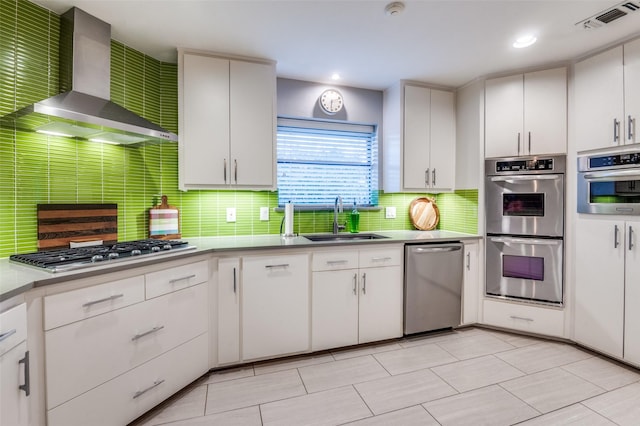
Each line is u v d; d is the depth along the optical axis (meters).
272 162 2.52
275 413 1.71
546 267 2.60
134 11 1.85
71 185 1.93
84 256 1.55
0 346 1.07
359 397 1.85
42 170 1.80
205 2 1.78
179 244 2.02
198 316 1.97
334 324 2.40
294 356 2.38
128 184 2.27
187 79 2.30
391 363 2.26
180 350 1.84
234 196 2.74
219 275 2.10
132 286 1.57
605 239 2.28
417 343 2.60
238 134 2.42
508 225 2.76
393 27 2.06
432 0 1.79
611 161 2.22
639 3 1.79
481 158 2.86
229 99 2.39
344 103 3.10
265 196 2.85
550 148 2.57
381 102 3.23
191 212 2.61
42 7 1.77
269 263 2.21
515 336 2.73
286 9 1.86
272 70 2.52
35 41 1.74
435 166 3.07
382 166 3.26
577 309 2.47
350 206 3.17
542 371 2.14
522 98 2.68
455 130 3.15
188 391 1.92
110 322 1.48
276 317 2.24
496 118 2.79
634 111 2.10
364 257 2.49
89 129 1.74
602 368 2.18
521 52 2.41
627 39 2.15
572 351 2.44
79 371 1.36
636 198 2.11
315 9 1.86
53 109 1.44
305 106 2.96
